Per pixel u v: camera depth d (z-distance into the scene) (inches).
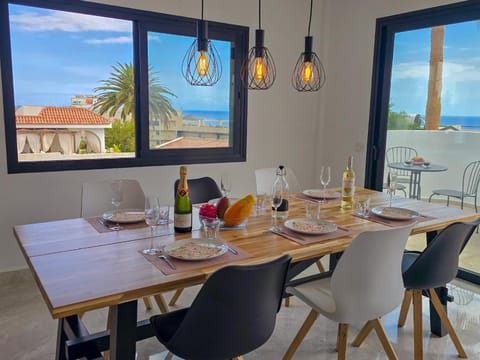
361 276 66.6
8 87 114.9
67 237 74.2
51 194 124.5
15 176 118.4
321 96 177.8
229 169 159.2
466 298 115.7
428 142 140.1
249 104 159.5
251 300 55.5
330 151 177.3
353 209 100.3
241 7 150.8
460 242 80.0
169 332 63.2
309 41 97.9
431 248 77.0
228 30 149.9
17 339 92.4
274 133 168.2
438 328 95.5
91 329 97.9
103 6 124.4
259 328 59.1
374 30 152.8
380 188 158.6
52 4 117.4
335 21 168.9
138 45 133.9
